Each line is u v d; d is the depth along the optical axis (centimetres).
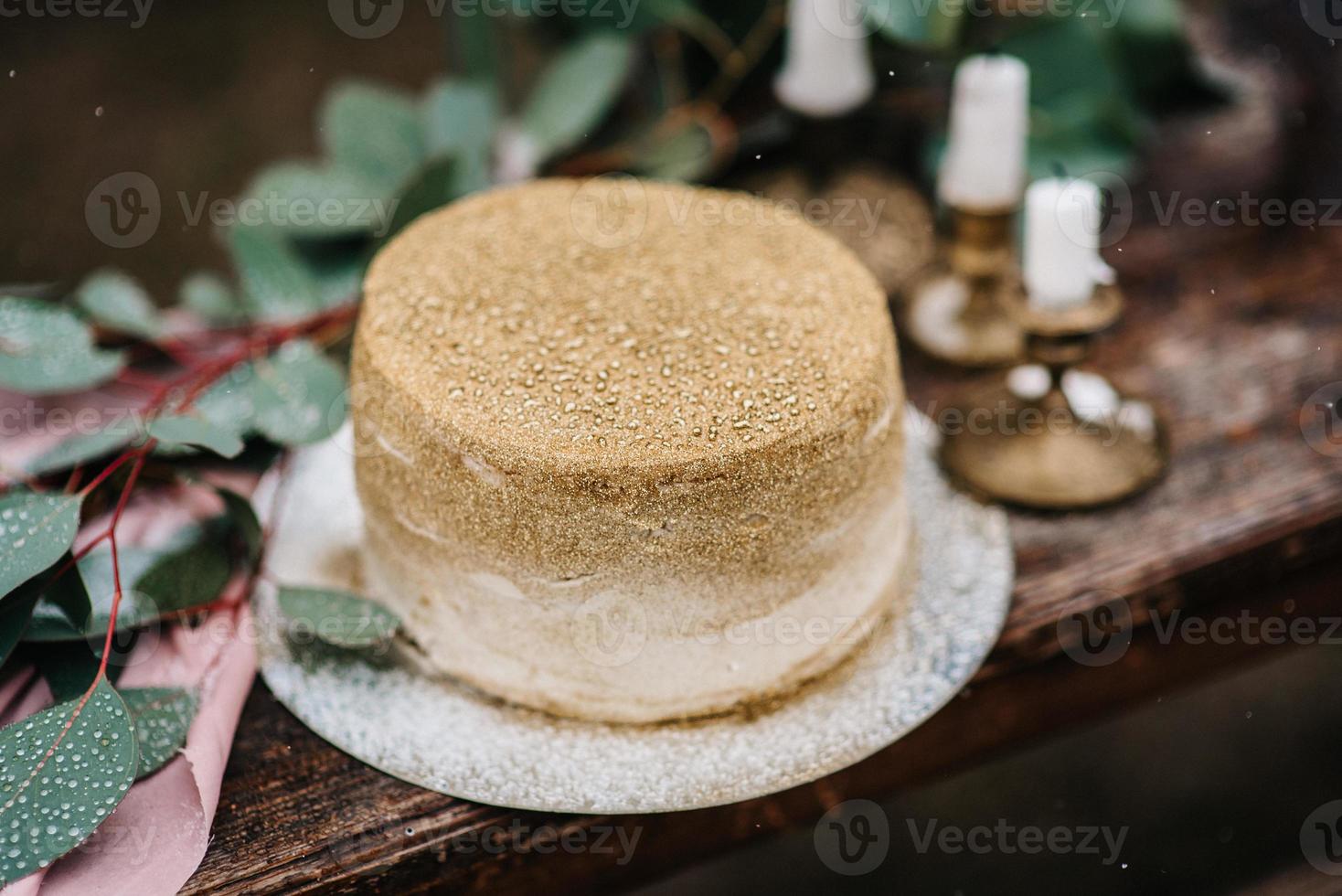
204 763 73
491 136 94
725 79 99
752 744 73
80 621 73
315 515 81
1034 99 95
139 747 71
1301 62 104
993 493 83
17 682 73
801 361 73
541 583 71
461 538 72
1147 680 83
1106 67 94
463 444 70
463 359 72
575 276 76
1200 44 106
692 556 71
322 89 144
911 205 95
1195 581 81
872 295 75
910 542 81
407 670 76
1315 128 102
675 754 73
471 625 74
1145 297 94
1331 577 85
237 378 81
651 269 76
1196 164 101
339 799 73
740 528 71
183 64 148
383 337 73
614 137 100
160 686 73
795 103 93
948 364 91
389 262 76
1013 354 90
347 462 84
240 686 75
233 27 155
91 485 74
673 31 99
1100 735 104
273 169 91
